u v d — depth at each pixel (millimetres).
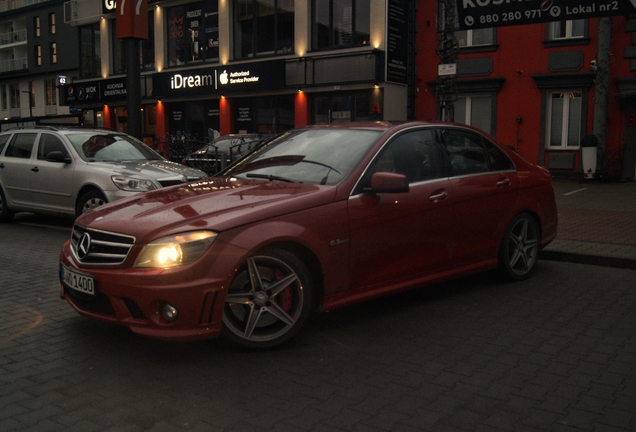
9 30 56562
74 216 9789
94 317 4293
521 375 4027
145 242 4066
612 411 3506
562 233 9172
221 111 25344
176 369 4074
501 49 19891
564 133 19344
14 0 53531
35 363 4176
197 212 4312
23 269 7105
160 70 27750
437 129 5789
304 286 4438
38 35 51812
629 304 5758
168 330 4004
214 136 26000
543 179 6812
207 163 14609
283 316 4387
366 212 4844
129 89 15742
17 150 10734
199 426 3279
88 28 31641
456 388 3809
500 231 6160
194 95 25875
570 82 18828
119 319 4109
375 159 5086
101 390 3738
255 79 23656
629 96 17828
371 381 3902
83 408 3494
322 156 5281
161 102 27500
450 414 3447
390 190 4750
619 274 7023
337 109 22234
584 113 18844
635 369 4148
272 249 4312
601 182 18234
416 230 5238
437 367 4156
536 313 5449
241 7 25031
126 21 15477
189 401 3588
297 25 22953
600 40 18156
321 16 22516
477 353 4434
